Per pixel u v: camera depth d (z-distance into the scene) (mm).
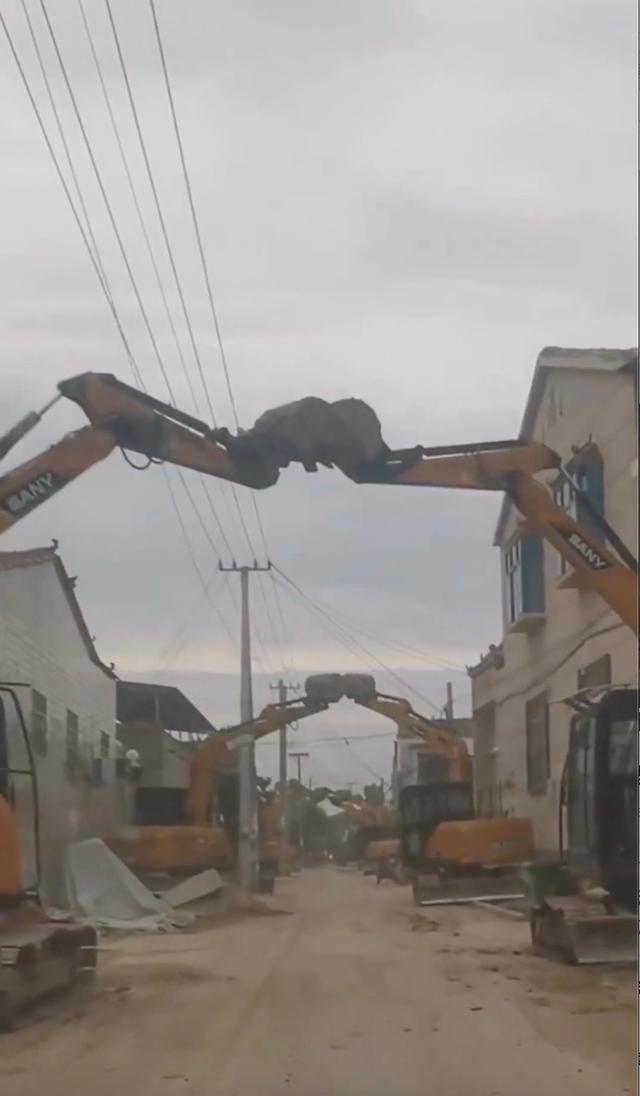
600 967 17500
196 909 34719
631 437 26984
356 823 98875
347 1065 11148
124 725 52875
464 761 43656
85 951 16547
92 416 18453
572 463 28953
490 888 35781
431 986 16500
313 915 34500
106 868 31938
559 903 18750
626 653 28094
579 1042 12062
